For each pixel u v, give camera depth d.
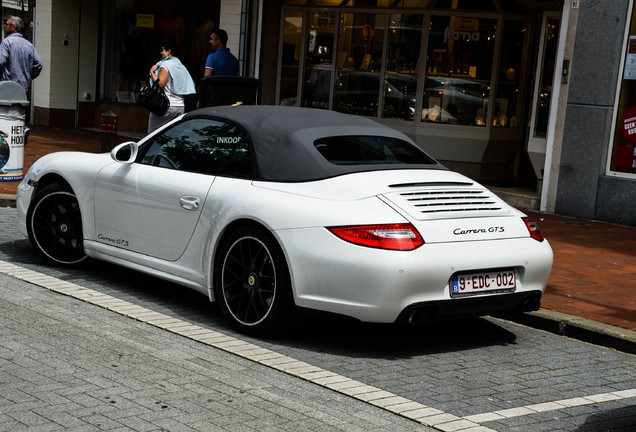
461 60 14.49
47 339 5.39
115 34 19.58
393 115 15.02
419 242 5.27
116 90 19.77
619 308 7.04
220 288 5.93
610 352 6.07
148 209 6.45
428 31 14.59
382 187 5.58
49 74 19.36
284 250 5.47
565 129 11.96
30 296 6.40
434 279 5.27
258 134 6.06
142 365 5.02
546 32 12.92
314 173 5.72
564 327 6.42
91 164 7.03
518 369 5.48
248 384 4.81
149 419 4.19
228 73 13.48
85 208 6.99
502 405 4.76
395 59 14.92
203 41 17.88
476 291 5.47
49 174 7.32
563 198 12.06
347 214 5.35
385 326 6.27
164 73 11.33
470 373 5.32
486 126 14.45
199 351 5.38
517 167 15.20
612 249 9.74
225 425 4.17
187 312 6.32
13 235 8.70
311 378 4.98
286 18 15.93
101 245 6.89
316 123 6.16
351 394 4.75
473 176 14.77
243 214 5.71
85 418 4.16
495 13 14.26
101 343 5.40
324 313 5.38
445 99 14.62
